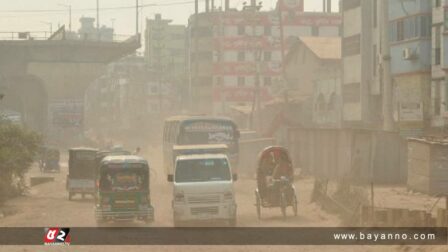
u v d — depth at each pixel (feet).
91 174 316.40
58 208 279.90
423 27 428.15
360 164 314.35
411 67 437.99
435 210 222.89
